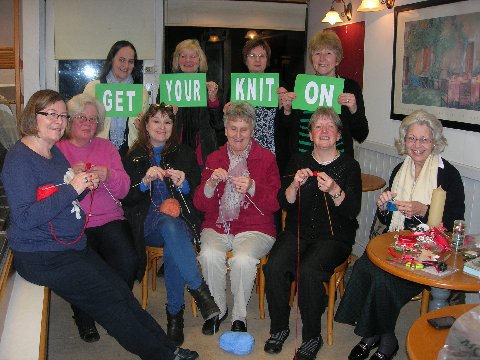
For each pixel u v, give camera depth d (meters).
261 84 3.04
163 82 3.10
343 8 4.23
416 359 1.40
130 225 2.75
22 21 4.65
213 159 2.84
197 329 2.82
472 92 2.72
